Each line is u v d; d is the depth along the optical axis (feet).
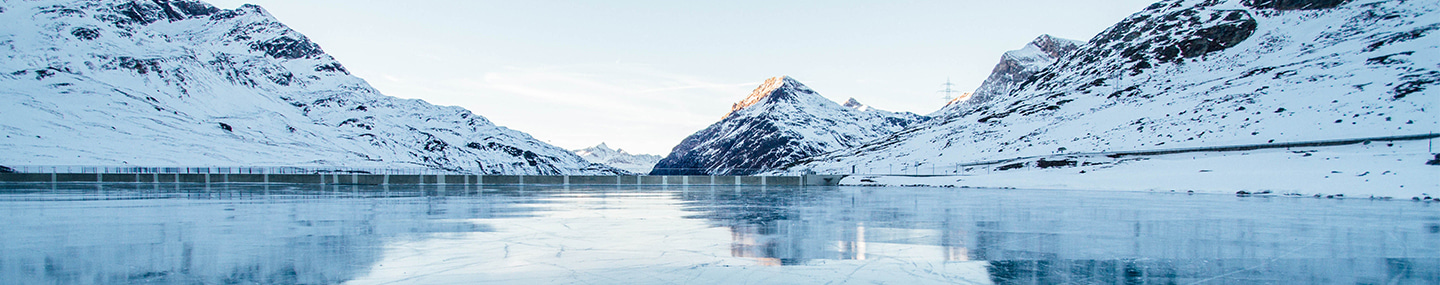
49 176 202.59
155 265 29.12
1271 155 181.16
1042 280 26.96
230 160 499.10
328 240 37.99
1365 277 27.96
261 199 86.17
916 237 41.14
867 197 103.30
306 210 63.31
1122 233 43.96
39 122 479.00
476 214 58.65
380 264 29.58
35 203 74.69
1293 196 117.70
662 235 41.73
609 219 53.88
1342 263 31.53
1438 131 169.99
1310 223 52.70
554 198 93.09
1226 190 136.77
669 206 73.67
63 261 29.99
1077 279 27.20
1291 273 28.81
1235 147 198.70
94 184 165.37
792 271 28.63
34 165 394.11
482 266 29.19
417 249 34.35
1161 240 40.01
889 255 33.40
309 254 32.45
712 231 44.34
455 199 88.02
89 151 445.37
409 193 111.24
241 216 55.31
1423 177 117.50
